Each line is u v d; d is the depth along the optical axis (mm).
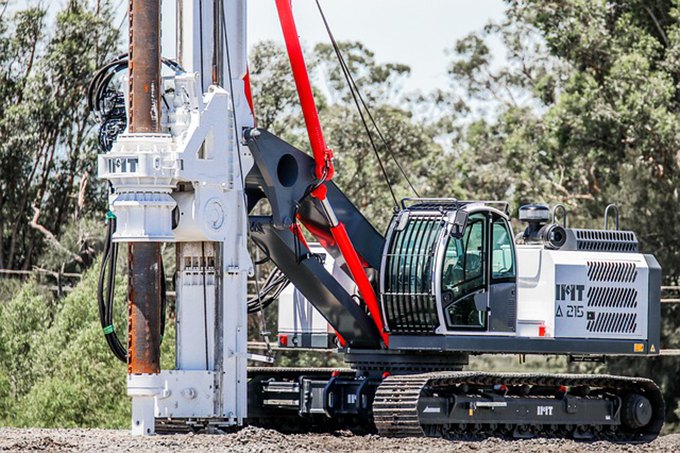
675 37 118125
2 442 38781
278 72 122938
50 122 124125
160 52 40125
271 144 43625
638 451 43750
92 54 126062
